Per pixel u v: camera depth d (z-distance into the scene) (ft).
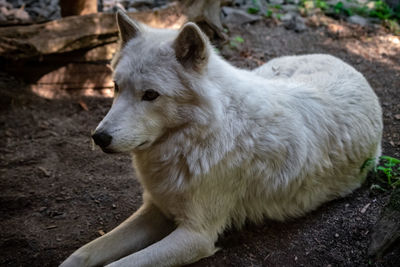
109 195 12.45
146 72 8.47
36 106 17.70
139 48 8.87
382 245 8.86
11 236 10.58
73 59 18.56
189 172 9.25
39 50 16.96
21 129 16.24
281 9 28.14
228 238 10.57
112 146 8.33
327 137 10.94
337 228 10.44
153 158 9.52
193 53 8.52
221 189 9.75
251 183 10.19
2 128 16.16
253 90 9.86
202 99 8.64
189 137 9.00
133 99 8.62
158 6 26.32
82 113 17.57
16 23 18.92
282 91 10.78
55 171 13.70
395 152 13.83
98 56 18.86
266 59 21.77
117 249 9.65
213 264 9.59
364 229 10.15
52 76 18.56
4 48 16.71
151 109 8.63
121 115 8.46
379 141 12.62
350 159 11.51
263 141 9.82
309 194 11.03
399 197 9.16
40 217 11.42
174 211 9.75
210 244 9.78
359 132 11.55
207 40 8.86
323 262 9.45
